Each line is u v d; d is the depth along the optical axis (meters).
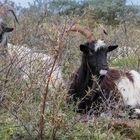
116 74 8.98
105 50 8.67
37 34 9.61
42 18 10.70
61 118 6.41
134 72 9.27
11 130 6.44
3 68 7.63
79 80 8.48
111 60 11.98
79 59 10.22
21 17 12.22
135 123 7.40
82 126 6.82
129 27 14.46
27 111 6.67
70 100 8.18
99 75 8.43
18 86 7.48
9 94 7.20
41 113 6.32
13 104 6.79
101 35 11.89
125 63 11.78
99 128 6.96
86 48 8.64
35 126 6.54
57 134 6.45
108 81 8.63
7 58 8.05
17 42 9.10
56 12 12.04
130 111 8.48
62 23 7.88
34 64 7.69
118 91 8.59
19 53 8.42
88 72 8.48
